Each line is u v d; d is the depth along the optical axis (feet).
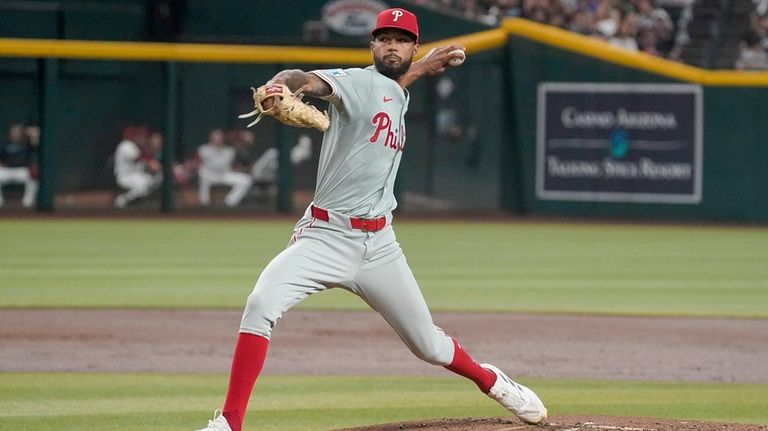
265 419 77.15
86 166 266.77
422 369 98.43
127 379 91.50
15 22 279.49
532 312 132.57
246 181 268.41
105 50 257.14
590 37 280.92
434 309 134.21
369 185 63.62
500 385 68.39
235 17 291.17
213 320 124.06
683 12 314.96
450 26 283.59
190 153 265.95
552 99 269.64
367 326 123.03
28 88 262.47
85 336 112.88
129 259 180.24
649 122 264.72
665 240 223.30
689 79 262.26
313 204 64.64
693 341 114.21
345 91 61.52
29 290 146.00
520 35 269.85
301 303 141.49
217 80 263.90
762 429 68.90
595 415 74.54
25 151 264.93
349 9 288.71
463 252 197.67
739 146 261.65
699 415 79.66
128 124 266.36
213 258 182.29
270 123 266.98
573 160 269.44
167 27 289.74
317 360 102.06
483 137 274.36
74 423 75.20
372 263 64.44
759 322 127.03
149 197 269.03
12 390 86.38
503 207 276.00
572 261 185.78
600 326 123.13
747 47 290.35
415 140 271.90
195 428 74.08
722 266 181.06
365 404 82.69
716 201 263.29
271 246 200.95
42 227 232.73
